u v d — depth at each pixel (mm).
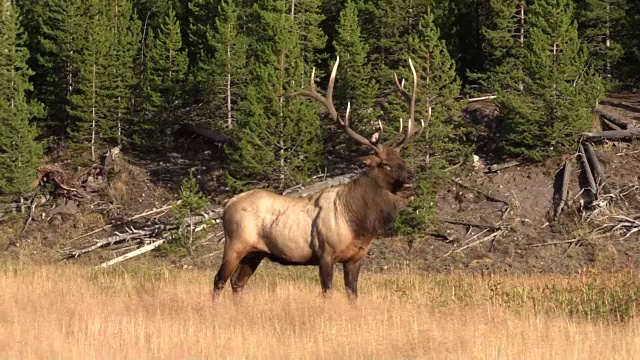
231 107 78750
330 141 70438
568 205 64875
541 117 68375
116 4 83688
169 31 79188
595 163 67562
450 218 65500
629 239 60500
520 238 62406
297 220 28141
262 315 24656
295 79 67188
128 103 79312
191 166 78062
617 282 31906
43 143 79812
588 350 20578
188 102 79875
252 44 79125
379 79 72750
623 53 78188
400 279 40125
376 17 76312
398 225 63156
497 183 68625
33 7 87625
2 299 27141
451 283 37344
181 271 47812
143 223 71375
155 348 20297
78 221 71562
